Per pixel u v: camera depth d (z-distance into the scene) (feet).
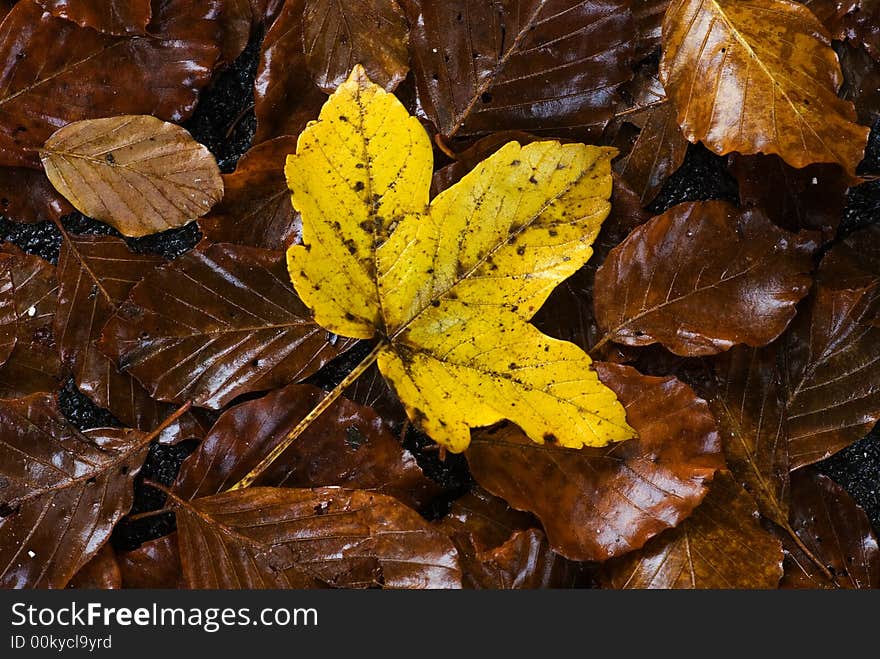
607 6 2.74
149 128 2.76
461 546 2.73
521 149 2.64
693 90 2.73
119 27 2.75
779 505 2.76
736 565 2.71
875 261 2.80
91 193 2.76
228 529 2.70
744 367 2.77
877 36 2.79
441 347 2.67
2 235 2.81
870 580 2.76
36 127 2.76
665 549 2.72
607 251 2.76
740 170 2.78
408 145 2.62
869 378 2.78
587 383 2.64
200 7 2.78
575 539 2.69
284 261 2.74
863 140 2.70
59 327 2.76
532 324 2.75
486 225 2.65
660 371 2.77
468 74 2.76
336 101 2.60
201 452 2.72
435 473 2.79
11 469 2.71
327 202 2.62
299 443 2.72
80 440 2.72
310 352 2.75
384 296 2.66
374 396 2.77
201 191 2.75
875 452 2.81
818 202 2.78
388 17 2.75
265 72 2.75
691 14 2.72
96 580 2.72
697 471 2.69
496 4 2.74
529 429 2.65
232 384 2.74
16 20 2.74
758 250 2.72
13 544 2.70
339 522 2.68
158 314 2.73
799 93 2.71
